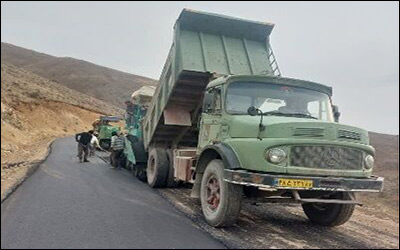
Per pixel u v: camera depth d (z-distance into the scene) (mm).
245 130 6574
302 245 5953
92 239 5809
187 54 9133
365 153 6492
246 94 7434
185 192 10297
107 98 110375
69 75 131625
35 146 23094
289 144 6031
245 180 6012
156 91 10969
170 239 5930
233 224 6664
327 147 6195
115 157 14891
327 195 6730
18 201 8062
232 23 9703
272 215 8086
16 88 44562
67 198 8609
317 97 7770
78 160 16828
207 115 7965
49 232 6082
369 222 8336
